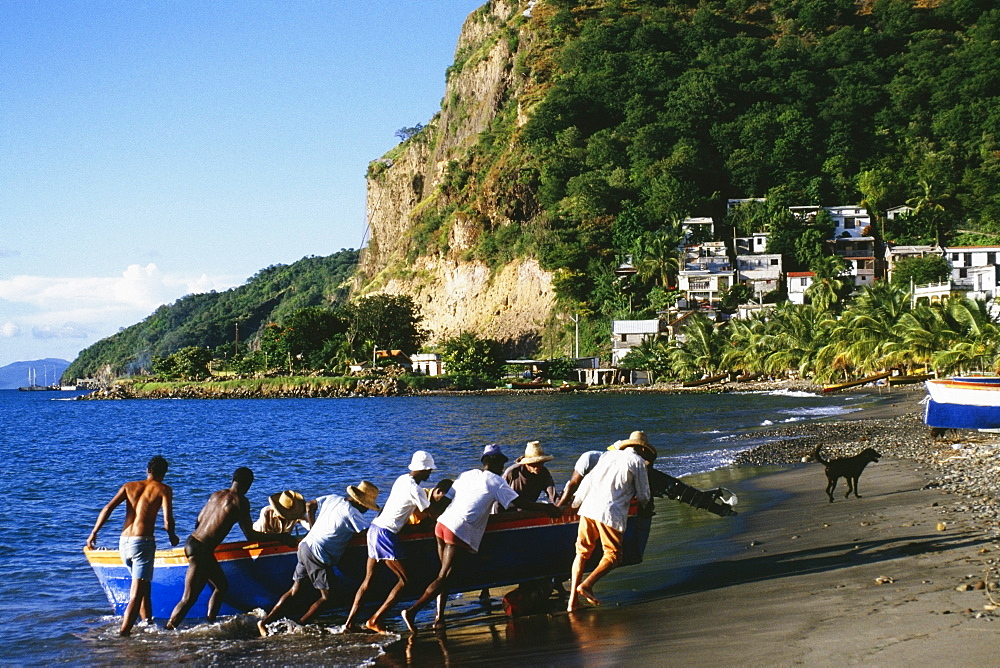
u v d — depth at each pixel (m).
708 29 194.38
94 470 36.22
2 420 89.69
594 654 8.34
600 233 145.50
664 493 11.80
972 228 134.25
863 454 16.45
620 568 12.59
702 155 156.00
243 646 9.86
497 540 11.07
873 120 161.88
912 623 7.84
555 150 164.75
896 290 76.69
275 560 10.95
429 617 11.09
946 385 24.92
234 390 142.62
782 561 11.80
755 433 37.16
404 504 10.06
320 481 28.66
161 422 78.25
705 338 107.00
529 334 141.75
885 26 193.00
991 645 7.00
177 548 11.00
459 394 124.38
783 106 164.00
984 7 188.75
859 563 10.97
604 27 195.50
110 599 11.54
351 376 135.88
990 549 10.74
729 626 8.68
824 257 126.81
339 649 9.57
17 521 20.95
